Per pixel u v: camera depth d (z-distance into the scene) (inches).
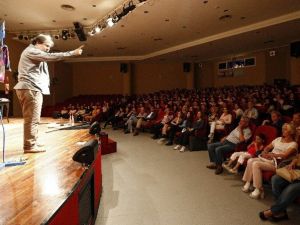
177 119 275.0
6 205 58.9
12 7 257.6
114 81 622.5
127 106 414.3
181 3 246.7
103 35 367.9
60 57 96.6
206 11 269.7
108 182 154.6
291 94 305.7
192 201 126.1
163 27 329.1
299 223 103.3
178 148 247.9
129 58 553.6
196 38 395.9
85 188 88.5
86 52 504.7
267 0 241.4
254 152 149.1
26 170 84.7
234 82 584.7
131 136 326.6
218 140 231.5
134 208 118.7
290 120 173.2
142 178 161.5
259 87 461.7
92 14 279.4
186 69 616.1
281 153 129.2
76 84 620.1
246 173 137.6
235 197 130.6
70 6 255.6
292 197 102.1
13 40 371.6
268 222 104.9
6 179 76.2
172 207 119.5
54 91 530.3
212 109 270.1
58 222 59.8
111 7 259.0
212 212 114.1
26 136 106.7
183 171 175.5
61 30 336.5
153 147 257.6
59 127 192.1
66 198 63.0
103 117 422.0
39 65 100.7
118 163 197.6
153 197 131.3
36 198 62.7
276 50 479.2
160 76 629.6
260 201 125.6
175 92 545.6
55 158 99.6
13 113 374.3
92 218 100.3
